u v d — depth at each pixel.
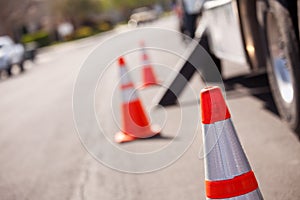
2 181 6.29
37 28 68.88
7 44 27.09
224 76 9.52
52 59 33.38
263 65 6.04
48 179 6.00
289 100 5.23
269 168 4.81
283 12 4.86
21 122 10.57
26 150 7.77
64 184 5.68
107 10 108.75
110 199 4.87
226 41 7.22
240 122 6.57
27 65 32.66
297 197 4.11
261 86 8.41
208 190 3.05
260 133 5.93
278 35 5.30
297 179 4.44
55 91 14.76
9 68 26.39
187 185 4.84
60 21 71.50
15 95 16.39
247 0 5.75
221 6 7.04
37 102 13.31
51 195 5.40
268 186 4.41
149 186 5.02
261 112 6.85
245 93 8.12
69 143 7.58
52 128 9.09
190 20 12.91
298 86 4.89
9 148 8.16
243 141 5.77
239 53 6.58
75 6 73.75
